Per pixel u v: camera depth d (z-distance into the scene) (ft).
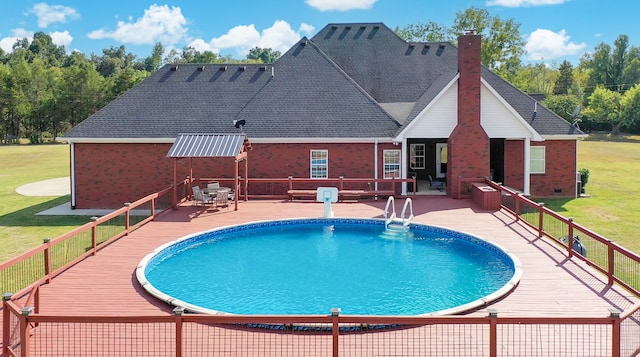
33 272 51.70
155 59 517.14
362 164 87.86
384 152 87.76
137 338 32.07
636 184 114.11
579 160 166.20
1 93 275.80
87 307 37.91
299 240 62.90
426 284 46.60
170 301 38.01
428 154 105.40
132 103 91.66
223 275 49.62
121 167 86.79
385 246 59.88
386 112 90.12
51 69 324.80
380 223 69.15
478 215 71.15
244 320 26.30
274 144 87.56
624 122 262.26
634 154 182.70
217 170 87.81
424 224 65.87
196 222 67.72
